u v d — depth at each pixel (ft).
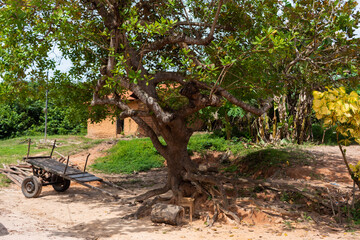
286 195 30.96
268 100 30.09
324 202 27.86
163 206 25.61
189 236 22.11
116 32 25.82
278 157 43.47
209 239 21.43
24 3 21.93
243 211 26.55
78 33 27.32
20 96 36.94
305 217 26.32
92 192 38.50
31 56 29.99
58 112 122.52
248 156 48.06
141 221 26.14
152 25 21.54
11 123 116.67
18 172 41.19
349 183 34.32
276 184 29.55
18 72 31.40
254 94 32.40
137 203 31.83
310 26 30.76
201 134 71.41
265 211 27.32
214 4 30.17
